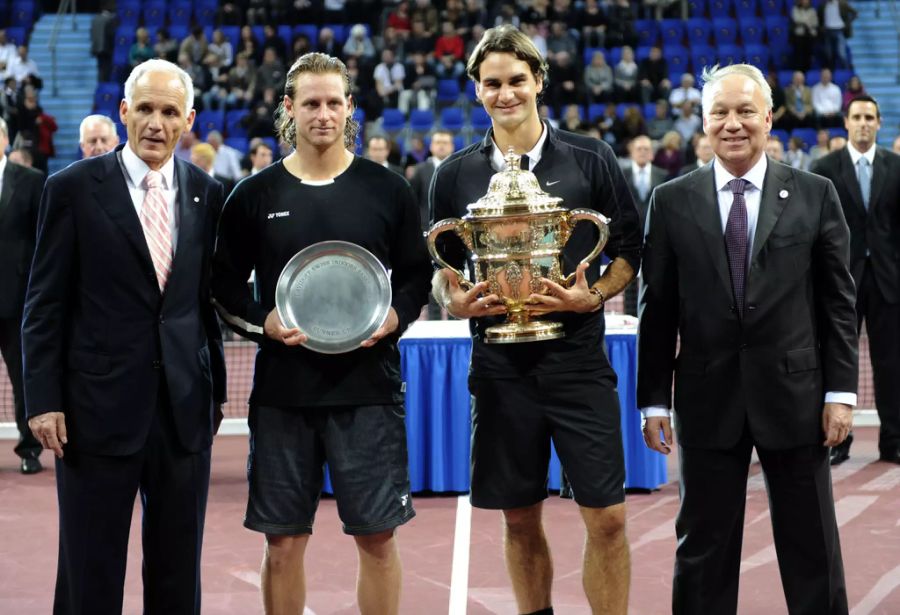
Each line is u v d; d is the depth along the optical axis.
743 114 3.07
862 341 10.90
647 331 3.29
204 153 8.97
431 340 5.60
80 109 17.41
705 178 3.22
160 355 3.06
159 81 3.03
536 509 3.42
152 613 3.14
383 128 15.48
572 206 3.24
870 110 5.85
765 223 3.12
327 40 16.44
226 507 5.45
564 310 3.10
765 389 3.12
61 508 3.10
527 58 3.17
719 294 3.15
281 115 3.27
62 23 18.67
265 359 3.15
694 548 3.23
